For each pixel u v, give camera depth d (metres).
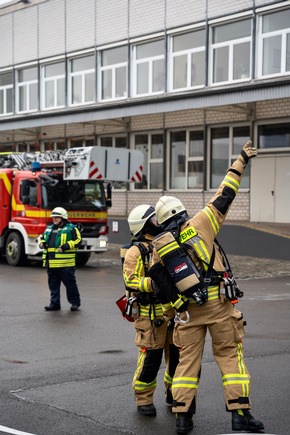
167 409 5.99
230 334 5.32
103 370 7.26
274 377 6.95
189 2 22.53
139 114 23.12
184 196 24.17
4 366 7.44
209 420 5.62
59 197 17.45
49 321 10.14
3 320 10.20
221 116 22.83
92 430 5.38
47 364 7.53
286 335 9.16
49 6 27.97
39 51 28.53
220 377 6.99
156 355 5.80
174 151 24.84
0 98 30.73
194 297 5.13
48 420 5.61
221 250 5.58
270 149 21.53
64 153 17.61
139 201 25.69
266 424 5.45
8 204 18.20
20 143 30.81
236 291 5.39
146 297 5.80
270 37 20.20
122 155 17.75
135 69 24.77
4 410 5.87
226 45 21.59
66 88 27.42
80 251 17.73
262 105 21.53
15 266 18.03
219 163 23.30
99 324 9.92
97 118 24.66
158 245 5.23
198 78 22.53
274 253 18.55
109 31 25.52
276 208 21.39
